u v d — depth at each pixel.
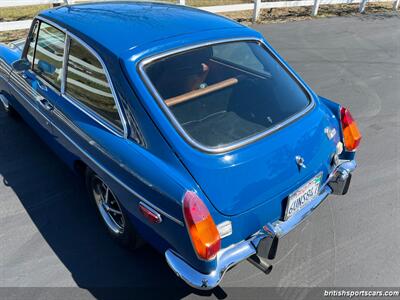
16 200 3.60
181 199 2.11
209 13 3.33
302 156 2.62
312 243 3.28
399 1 13.98
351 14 12.67
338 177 3.04
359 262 3.12
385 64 7.86
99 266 2.97
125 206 2.59
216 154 2.30
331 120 3.04
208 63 2.74
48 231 3.27
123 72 2.46
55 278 2.86
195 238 2.12
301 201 2.71
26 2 7.79
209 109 2.59
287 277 2.95
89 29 2.83
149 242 2.60
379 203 3.80
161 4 3.49
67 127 3.05
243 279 2.92
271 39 9.18
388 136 5.05
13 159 4.17
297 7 13.28
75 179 3.90
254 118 2.65
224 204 2.24
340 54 8.32
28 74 3.78
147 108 2.38
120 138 2.54
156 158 2.33
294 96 2.98
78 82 2.95
